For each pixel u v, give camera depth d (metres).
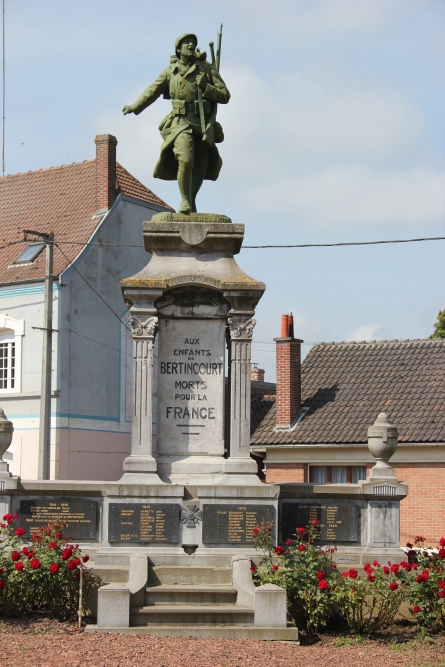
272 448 34.16
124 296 17.45
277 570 15.30
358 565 16.89
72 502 16.89
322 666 12.80
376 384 35.28
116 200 42.94
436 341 36.56
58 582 14.91
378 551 17.06
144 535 16.64
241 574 15.60
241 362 17.41
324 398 35.41
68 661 12.38
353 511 17.17
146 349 17.34
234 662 12.72
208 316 17.72
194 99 18.33
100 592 14.45
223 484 16.84
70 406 39.62
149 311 17.42
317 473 33.97
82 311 40.53
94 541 16.80
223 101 18.62
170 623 14.62
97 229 41.47
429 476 31.44
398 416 33.09
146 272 17.61
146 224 17.72
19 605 15.17
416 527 31.31
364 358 36.97
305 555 15.66
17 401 39.75
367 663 13.09
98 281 41.53
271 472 34.38
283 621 14.48
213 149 18.66
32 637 13.79
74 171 45.44
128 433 43.03
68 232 42.19
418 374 35.12
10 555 15.70
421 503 31.38
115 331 42.44
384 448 17.33
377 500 17.22
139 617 14.59
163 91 18.66
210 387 17.70
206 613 14.66
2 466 17.11
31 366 39.62
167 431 17.58
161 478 17.28
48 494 16.92
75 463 39.75
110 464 41.78
